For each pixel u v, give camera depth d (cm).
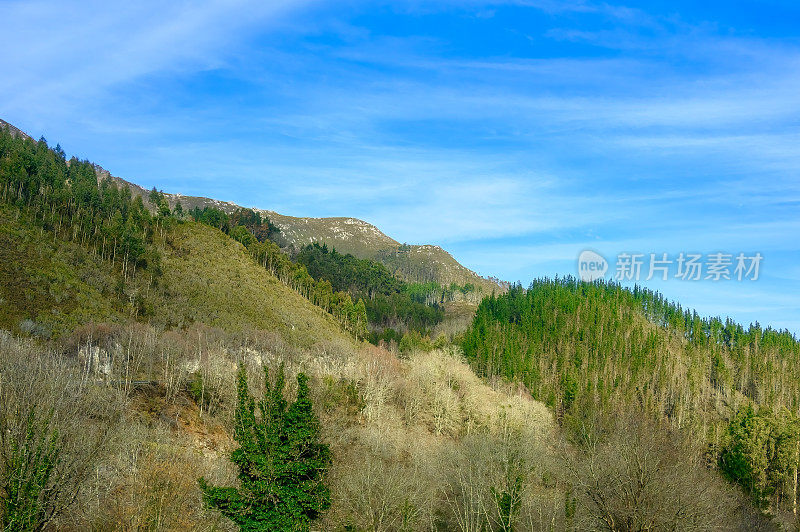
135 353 8100
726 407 16475
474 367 14675
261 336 10844
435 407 9588
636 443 5319
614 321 19700
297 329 13400
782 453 9438
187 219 19725
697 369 17462
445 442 8825
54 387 3978
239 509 3253
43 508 2875
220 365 7938
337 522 5184
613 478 4975
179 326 10931
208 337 10069
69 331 8762
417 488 5856
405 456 7594
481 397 10394
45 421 3064
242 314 12888
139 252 12838
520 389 13188
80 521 3606
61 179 14438
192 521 3962
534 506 6200
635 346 18012
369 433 7350
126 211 16050
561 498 6562
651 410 13912
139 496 3834
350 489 5484
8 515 2708
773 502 9406
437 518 6122
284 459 3306
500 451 7112
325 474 3600
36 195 13225
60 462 3091
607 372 16175
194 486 4166
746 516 7194
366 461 5944
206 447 6081
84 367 6588
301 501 3325
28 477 2795
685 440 8875
